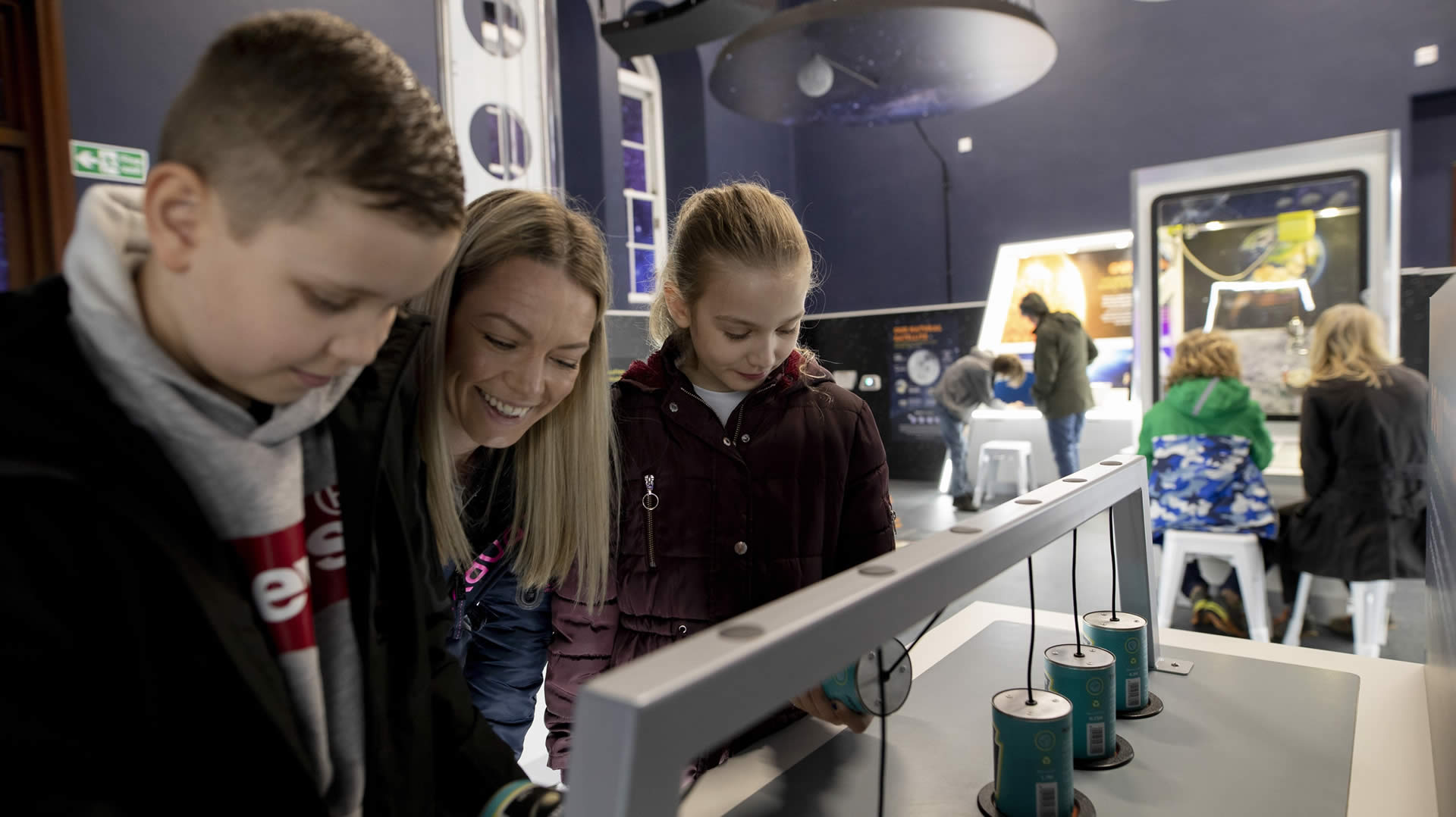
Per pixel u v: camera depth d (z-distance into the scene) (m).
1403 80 5.60
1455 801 0.66
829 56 2.29
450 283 0.78
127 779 0.45
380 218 0.43
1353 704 0.96
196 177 0.42
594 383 0.94
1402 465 2.62
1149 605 1.07
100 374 0.46
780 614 0.42
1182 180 3.86
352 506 0.61
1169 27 6.39
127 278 0.45
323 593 0.60
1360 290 3.49
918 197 7.64
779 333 0.99
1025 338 6.59
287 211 0.41
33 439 0.41
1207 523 2.89
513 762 0.72
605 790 0.33
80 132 2.60
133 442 0.44
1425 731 0.89
